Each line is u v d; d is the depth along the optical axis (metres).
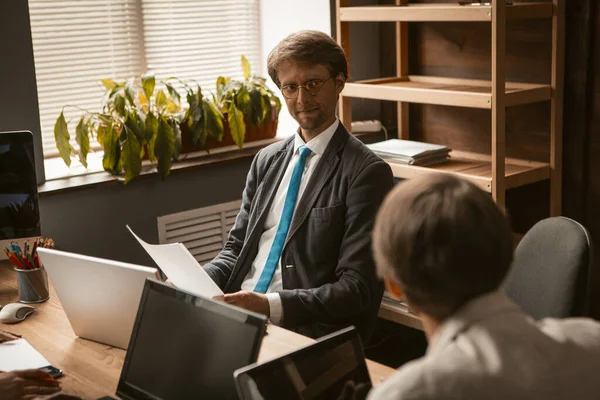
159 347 1.53
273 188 2.38
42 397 1.59
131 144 3.00
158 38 3.53
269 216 2.37
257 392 1.27
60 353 1.85
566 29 2.96
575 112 3.00
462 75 3.38
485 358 0.94
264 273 2.28
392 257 1.03
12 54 2.79
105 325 1.86
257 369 1.28
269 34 3.78
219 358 1.41
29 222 2.42
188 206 3.28
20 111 2.84
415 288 1.02
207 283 1.95
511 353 0.94
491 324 0.97
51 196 2.89
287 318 2.04
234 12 3.73
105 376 1.72
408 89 3.06
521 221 3.28
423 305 1.04
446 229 0.99
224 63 3.73
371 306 2.21
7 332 1.94
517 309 1.00
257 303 2.02
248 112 3.38
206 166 3.25
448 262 0.99
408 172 3.07
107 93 3.19
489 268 0.99
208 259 3.41
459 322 0.99
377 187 2.17
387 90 3.14
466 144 3.42
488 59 3.25
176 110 3.30
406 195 1.04
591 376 0.94
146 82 3.11
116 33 3.38
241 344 1.38
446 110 3.48
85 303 1.86
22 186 2.39
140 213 3.14
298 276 2.23
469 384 0.91
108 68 3.38
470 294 1.00
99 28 3.32
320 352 1.37
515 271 1.93
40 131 2.91
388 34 3.70
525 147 3.21
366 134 3.62
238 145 3.36
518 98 2.85
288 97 2.27
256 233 2.36
